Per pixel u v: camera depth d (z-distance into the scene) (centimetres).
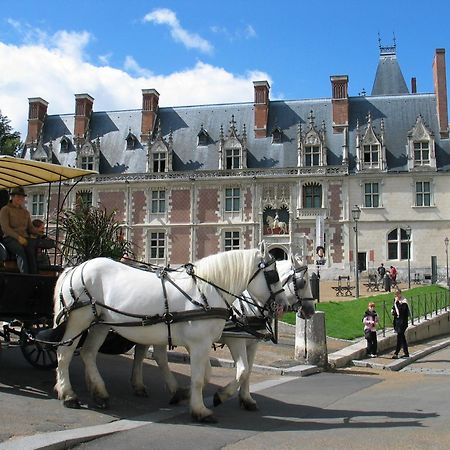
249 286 845
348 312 2614
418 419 829
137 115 5475
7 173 1035
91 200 5050
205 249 4781
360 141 4694
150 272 830
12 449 591
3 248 970
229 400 962
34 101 5466
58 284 870
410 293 3297
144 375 1154
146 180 4925
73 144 5356
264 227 4716
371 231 4550
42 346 901
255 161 4891
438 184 4528
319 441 686
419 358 1931
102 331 866
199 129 5228
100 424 736
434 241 4462
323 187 4653
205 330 771
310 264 4578
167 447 645
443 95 4809
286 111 5172
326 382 1269
